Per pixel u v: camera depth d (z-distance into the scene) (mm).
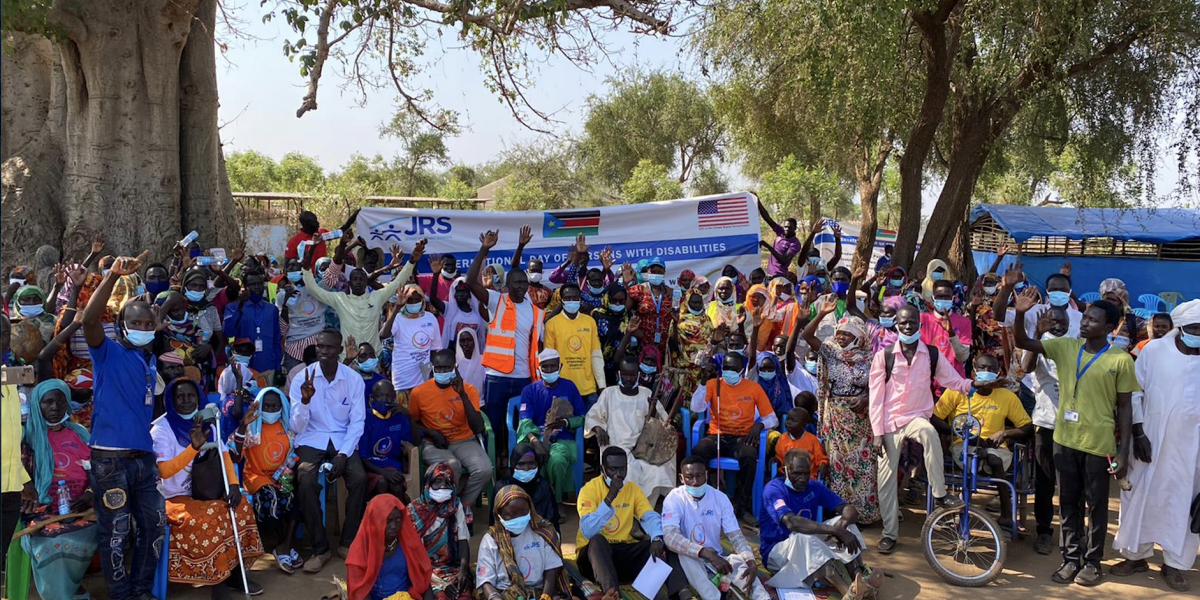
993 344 8727
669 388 7891
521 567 5629
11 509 5027
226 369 6824
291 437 6605
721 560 5684
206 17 11648
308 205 25297
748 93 20406
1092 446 6258
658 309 8766
